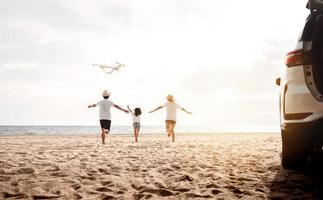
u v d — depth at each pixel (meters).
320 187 3.17
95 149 7.85
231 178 3.68
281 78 3.53
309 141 3.22
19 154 6.43
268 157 5.65
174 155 6.25
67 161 5.27
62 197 2.92
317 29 3.04
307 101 2.96
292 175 3.73
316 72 2.97
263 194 2.94
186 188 3.22
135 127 11.73
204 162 5.08
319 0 3.03
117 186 3.35
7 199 2.84
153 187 3.26
